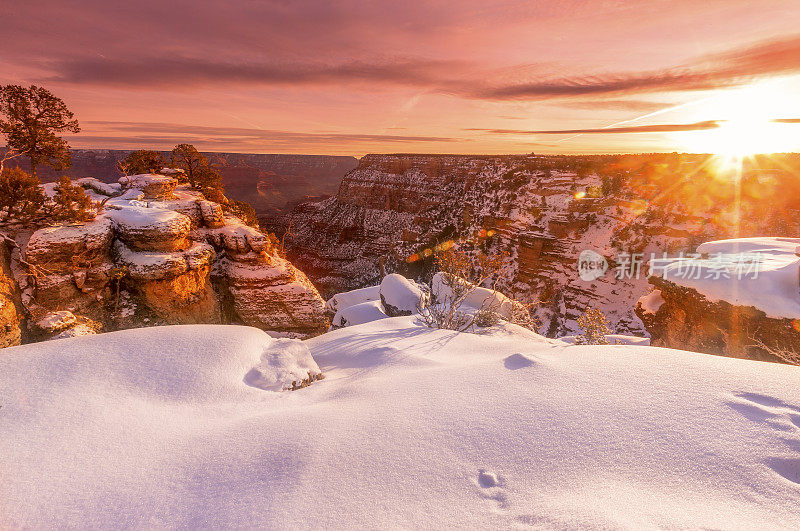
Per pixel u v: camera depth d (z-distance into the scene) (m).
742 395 4.36
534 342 9.21
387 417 4.46
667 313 17.92
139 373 5.40
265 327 35.53
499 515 2.96
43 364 5.27
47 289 24.97
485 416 4.36
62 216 27.72
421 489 3.30
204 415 4.77
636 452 3.59
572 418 4.18
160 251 29.61
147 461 3.71
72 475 3.44
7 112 33.66
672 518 2.76
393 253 110.38
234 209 53.56
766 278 13.86
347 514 3.02
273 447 3.89
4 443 3.76
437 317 11.89
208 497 3.25
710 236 54.03
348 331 10.52
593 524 2.72
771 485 3.06
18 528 2.87
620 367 5.33
